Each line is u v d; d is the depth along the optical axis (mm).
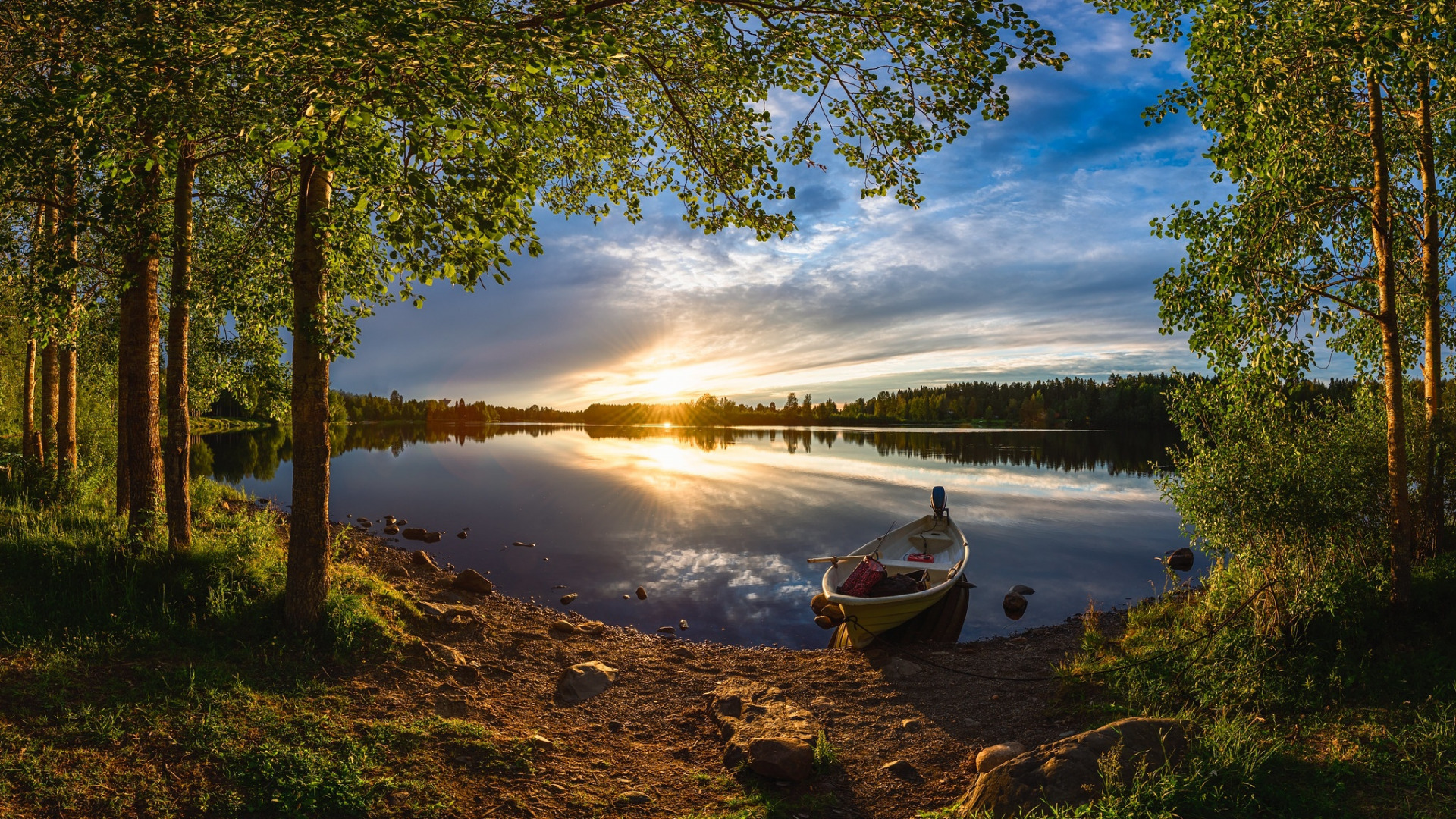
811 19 5961
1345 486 6516
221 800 4066
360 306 7895
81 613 6195
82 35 5555
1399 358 6336
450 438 73625
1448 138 7930
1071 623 9680
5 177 5730
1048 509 21344
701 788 5117
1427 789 4113
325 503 6645
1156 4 7633
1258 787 4258
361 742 4914
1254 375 6855
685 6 5871
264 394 12148
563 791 4816
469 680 6539
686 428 119500
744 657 8414
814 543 16203
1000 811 4246
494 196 4500
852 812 4844
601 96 7664
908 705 6723
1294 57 5879
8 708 4508
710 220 7871
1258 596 6359
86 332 11188
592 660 7789
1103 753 4465
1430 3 5164
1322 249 7273
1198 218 7402
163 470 8984
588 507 21078
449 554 14242
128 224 6156
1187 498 7094
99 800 3889
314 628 6457
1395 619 6152
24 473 11062
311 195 6461
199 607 6637
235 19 4402
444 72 3916
